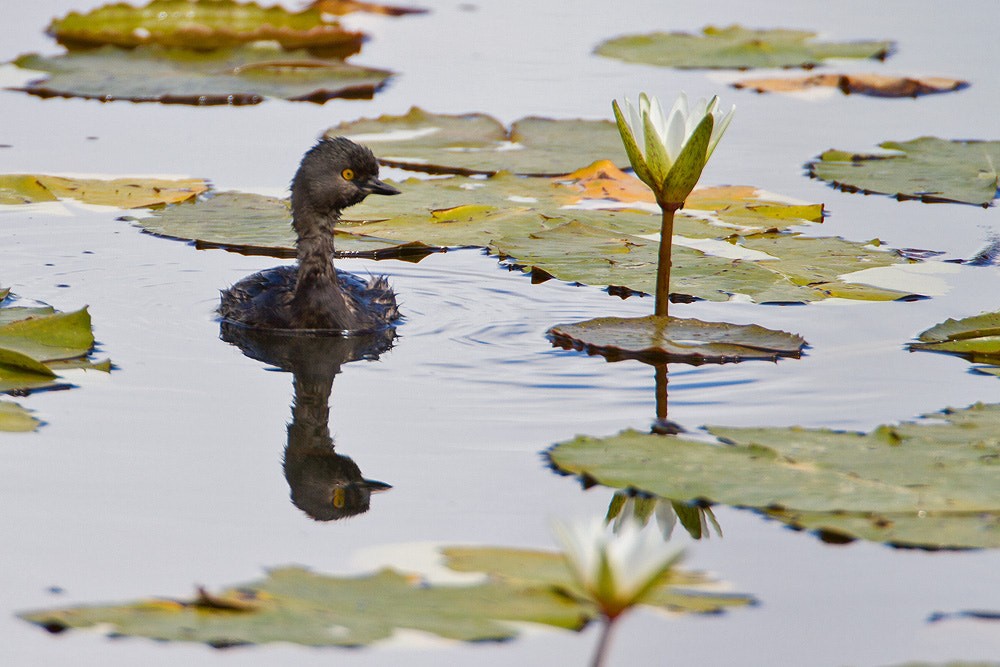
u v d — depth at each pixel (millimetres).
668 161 10250
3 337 10336
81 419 8906
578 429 8836
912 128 18562
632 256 13180
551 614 5766
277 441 8641
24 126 18109
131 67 21062
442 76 21516
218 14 23141
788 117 19422
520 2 28188
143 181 15539
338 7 26672
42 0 26188
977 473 7559
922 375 9828
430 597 5957
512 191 15859
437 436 8742
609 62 22656
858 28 24812
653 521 7320
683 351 10344
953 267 12812
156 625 5555
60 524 7238
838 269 12695
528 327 11516
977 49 23359
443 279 13078
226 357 10594
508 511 7457
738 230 14195
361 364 10484
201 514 7418
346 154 11805
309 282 11430
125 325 11320
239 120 18781
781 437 8234
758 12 26438
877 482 7430
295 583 6094
